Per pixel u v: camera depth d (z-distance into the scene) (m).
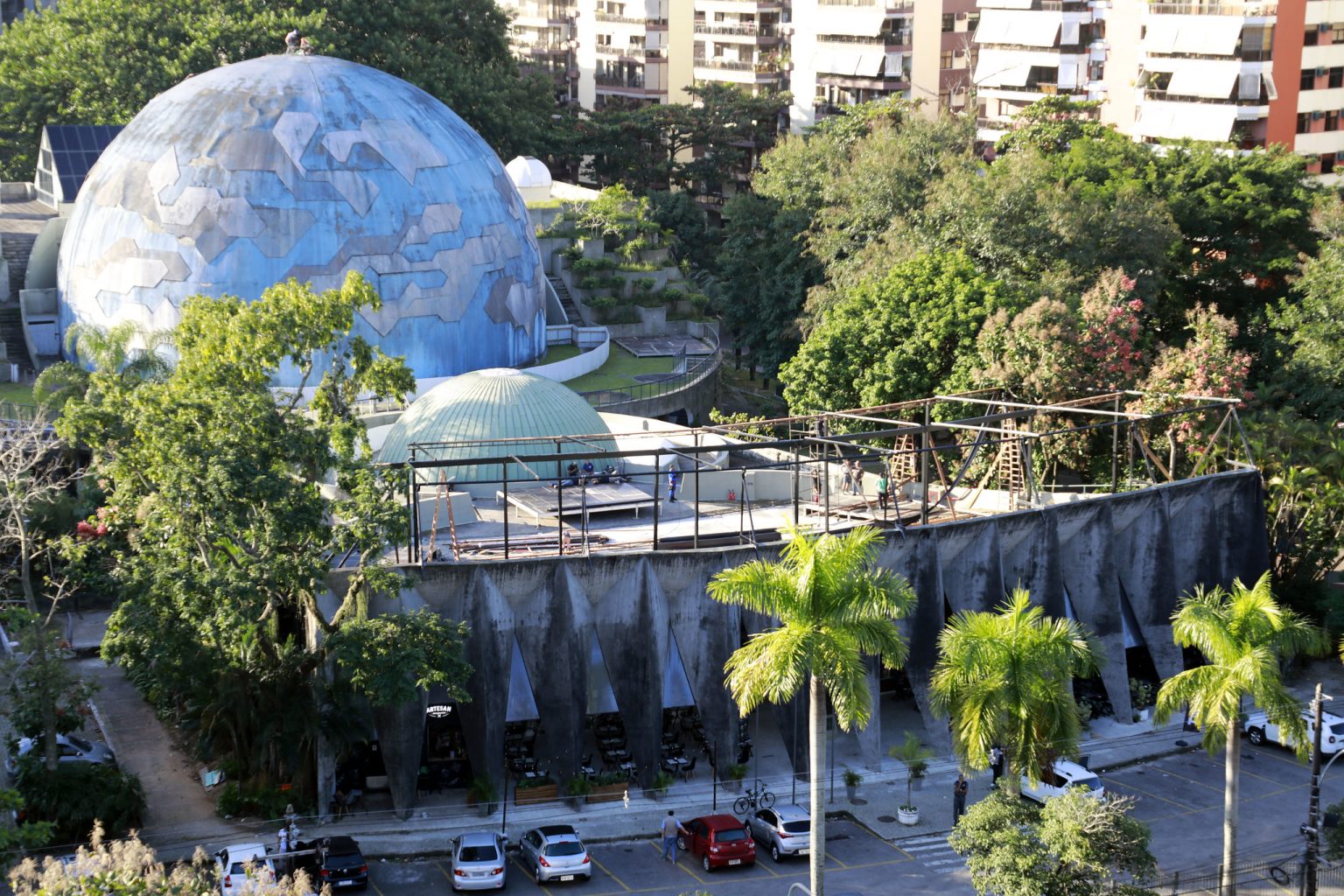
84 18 131.38
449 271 96.88
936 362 83.31
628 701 61.03
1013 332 80.31
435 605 60.31
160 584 54.41
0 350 99.19
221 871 51.03
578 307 115.88
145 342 85.06
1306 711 65.12
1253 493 73.38
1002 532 66.75
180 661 58.19
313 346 63.06
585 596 60.97
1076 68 143.25
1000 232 94.31
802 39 159.25
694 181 163.62
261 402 55.88
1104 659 65.25
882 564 63.91
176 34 129.38
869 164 104.38
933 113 153.50
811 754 46.72
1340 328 89.50
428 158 97.81
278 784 58.41
